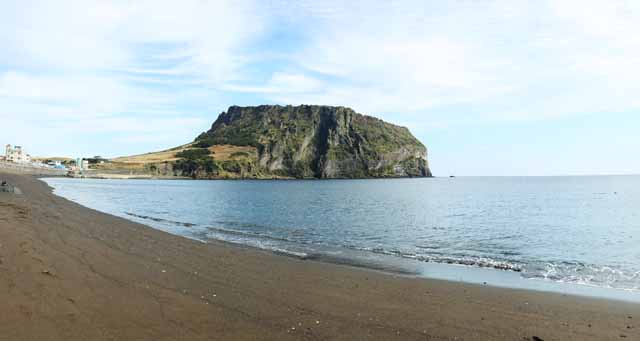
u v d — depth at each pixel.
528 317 9.89
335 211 46.78
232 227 30.39
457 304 10.95
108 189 86.94
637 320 9.79
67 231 17.89
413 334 8.48
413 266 17.12
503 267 17.17
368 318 9.41
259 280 12.66
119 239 18.14
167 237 20.59
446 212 46.12
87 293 9.04
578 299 11.76
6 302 7.43
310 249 21.31
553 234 28.67
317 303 10.43
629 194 89.25
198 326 7.94
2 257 10.19
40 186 65.38
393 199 71.44
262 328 8.23
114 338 6.78
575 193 94.31
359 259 18.59
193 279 11.95
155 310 8.57
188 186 128.50
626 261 19.08
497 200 68.94
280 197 75.75
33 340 6.23
